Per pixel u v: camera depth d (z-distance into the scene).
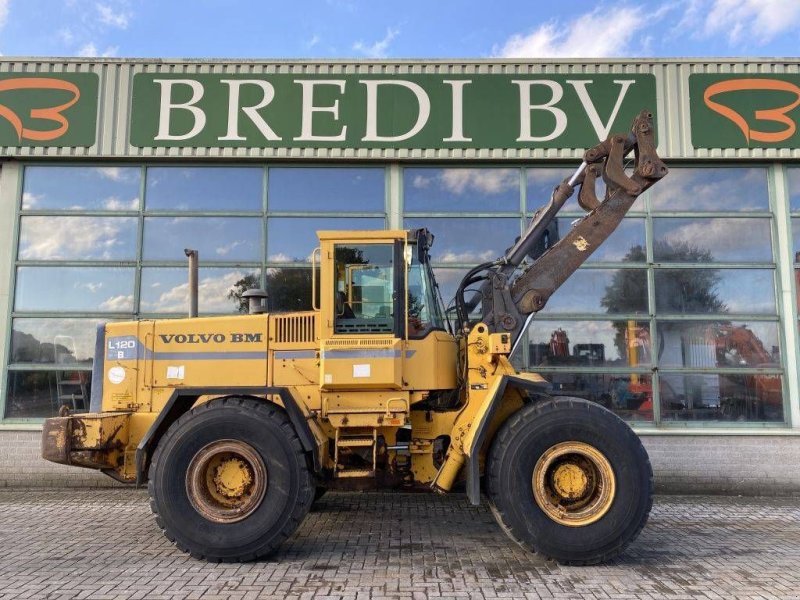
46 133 7.36
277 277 7.45
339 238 4.86
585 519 4.34
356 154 7.38
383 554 4.63
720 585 4.00
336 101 7.41
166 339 5.09
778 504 6.42
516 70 7.45
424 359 4.88
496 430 4.85
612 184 5.29
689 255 7.39
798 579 4.12
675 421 7.16
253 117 7.39
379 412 4.79
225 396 4.76
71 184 7.53
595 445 4.39
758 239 7.41
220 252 7.47
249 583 4.00
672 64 7.43
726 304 7.32
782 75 7.38
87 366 7.27
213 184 7.54
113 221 7.50
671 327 7.30
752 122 7.34
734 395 7.19
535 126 7.38
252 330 5.03
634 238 7.42
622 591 3.89
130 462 4.94
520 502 4.34
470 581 4.05
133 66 7.45
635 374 7.22
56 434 4.65
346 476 4.80
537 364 7.25
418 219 7.50
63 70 7.42
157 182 7.55
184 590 3.88
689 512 6.06
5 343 7.25
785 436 6.95
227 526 4.35
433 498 6.49
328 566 4.35
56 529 5.33
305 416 4.63
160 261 7.45
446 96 7.42
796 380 7.14
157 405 5.02
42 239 7.45
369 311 4.84
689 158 7.35
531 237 5.43
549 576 4.15
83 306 7.38
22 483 6.98
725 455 6.95
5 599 3.74
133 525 5.46
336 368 4.71
